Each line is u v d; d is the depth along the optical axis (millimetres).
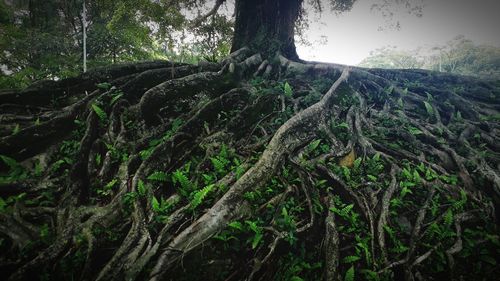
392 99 9891
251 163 6375
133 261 4461
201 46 14359
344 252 5234
